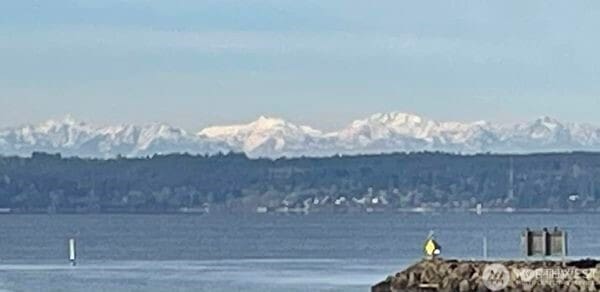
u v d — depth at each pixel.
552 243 140.00
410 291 139.62
